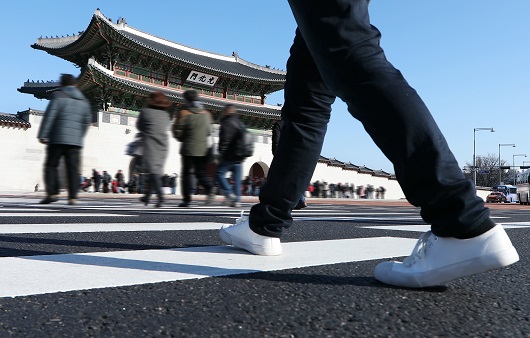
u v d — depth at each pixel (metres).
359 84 1.54
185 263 2.09
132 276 1.78
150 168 8.23
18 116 33.31
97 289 1.56
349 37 1.53
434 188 1.51
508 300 1.55
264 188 2.35
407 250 2.78
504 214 10.02
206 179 9.15
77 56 42.97
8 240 2.84
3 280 1.67
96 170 34.38
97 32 37.28
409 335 1.16
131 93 39.59
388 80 1.52
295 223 5.02
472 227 1.51
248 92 50.44
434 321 1.29
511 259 1.52
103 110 36.34
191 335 1.12
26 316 1.25
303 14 1.59
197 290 1.58
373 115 1.54
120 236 3.15
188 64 43.41
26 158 32.16
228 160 9.16
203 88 46.88
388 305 1.44
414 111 1.50
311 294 1.56
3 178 31.27
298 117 2.10
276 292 1.58
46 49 43.16
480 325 1.26
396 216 7.55
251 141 9.20
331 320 1.27
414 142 1.50
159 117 8.16
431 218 1.58
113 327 1.17
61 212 5.79
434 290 1.66
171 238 3.10
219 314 1.30
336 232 3.96
